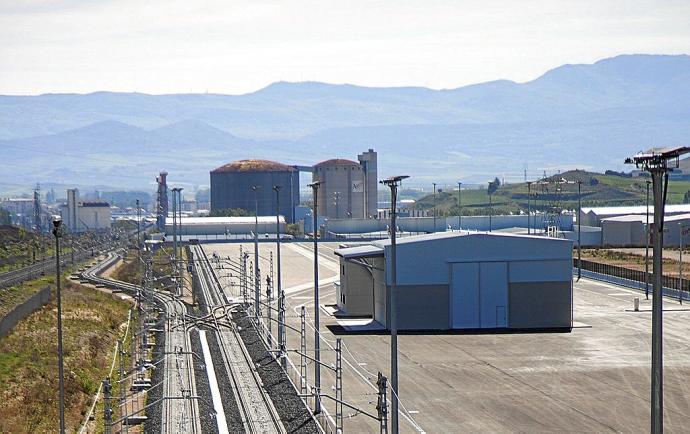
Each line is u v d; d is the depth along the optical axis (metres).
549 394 62.12
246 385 70.56
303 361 71.06
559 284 89.88
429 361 73.88
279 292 81.62
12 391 64.06
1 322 83.00
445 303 89.44
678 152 30.36
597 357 74.75
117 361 82.25
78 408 63.16
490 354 76.56
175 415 61.31
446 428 54.03
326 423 53.66
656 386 31.55
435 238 90.44
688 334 84.31
